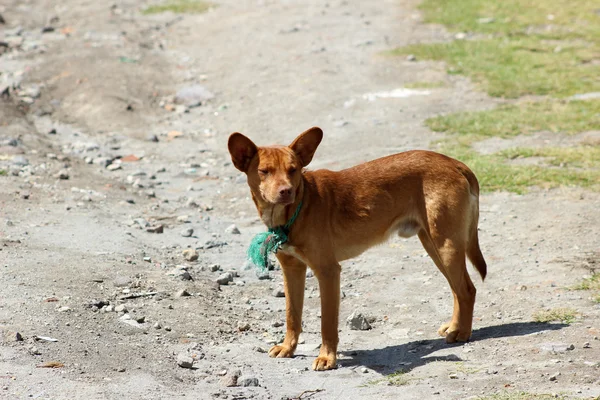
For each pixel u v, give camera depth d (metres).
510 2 25.59
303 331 9.09
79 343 7.88
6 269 9.54
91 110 18.61
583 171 13.59
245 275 10.77
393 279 10.50
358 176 8.39
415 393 6.94
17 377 6.94
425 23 24.12
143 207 13.23
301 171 7.93
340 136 16.55
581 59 20.44
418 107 17.89
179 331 8.66
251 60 21.75
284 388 7.31
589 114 16.58
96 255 10.52
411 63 20.77
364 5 26.25
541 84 18.75
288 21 24.84
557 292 9.38
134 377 7.24
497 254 10.88
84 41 23.14
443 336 8.60
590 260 10.32
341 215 8.23
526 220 11.92
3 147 15.44
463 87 19.02
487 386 6.92
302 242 7.90
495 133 15.91
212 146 16.94
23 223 11.51
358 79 19.89
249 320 9.30
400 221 8.50
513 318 8.80
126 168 15.59
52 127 17.77
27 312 8.41
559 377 6.93
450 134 16.08
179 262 10.90
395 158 8.57
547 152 14.53
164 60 22.16
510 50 21.25
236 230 12.30
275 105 18.70
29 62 21.48
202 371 7.65
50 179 14.00
